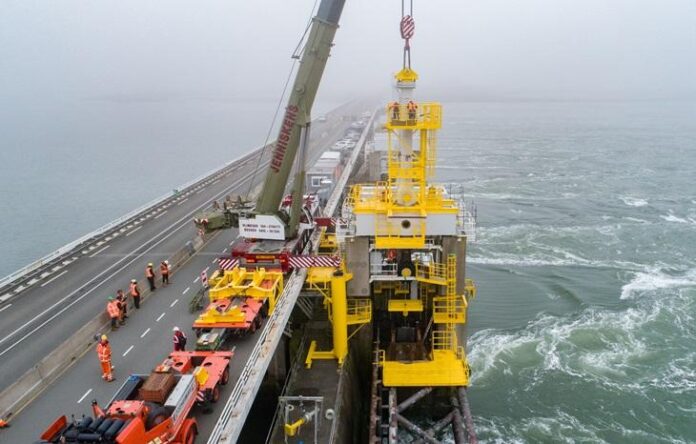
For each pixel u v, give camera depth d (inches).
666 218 3297.2
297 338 1444.4
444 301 1368.1
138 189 4815.5
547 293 2207.2
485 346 1777.8
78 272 1534.2
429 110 1219.9
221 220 1573.6
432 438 1148.5
